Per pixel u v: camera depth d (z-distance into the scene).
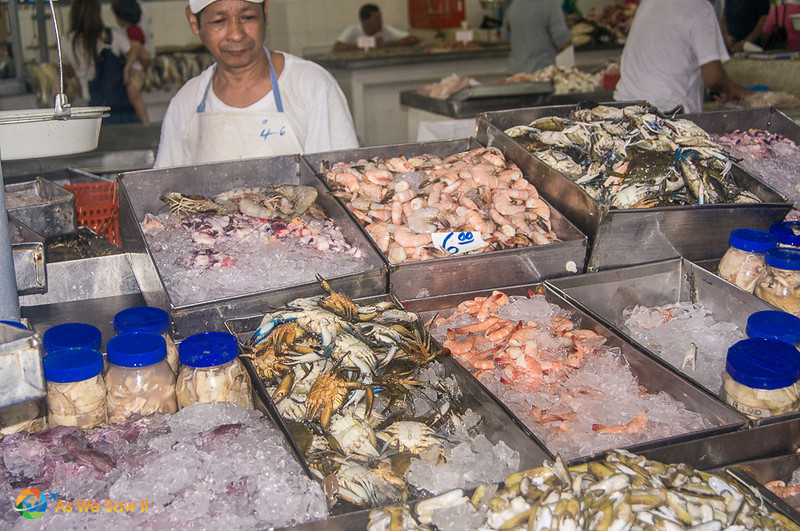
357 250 2.21
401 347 1.70
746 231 2.19
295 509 1.21
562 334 1.93
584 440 1.54
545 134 2.84
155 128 4.13
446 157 2.94
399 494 1.36
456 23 8.55
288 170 2.77
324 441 1.47
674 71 3.86
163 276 2.02
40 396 1.10
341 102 3.12
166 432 1.38
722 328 2.02
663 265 2.30
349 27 8.11
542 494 1.21
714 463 1.47
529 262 2.15
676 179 2.43
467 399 1.63
